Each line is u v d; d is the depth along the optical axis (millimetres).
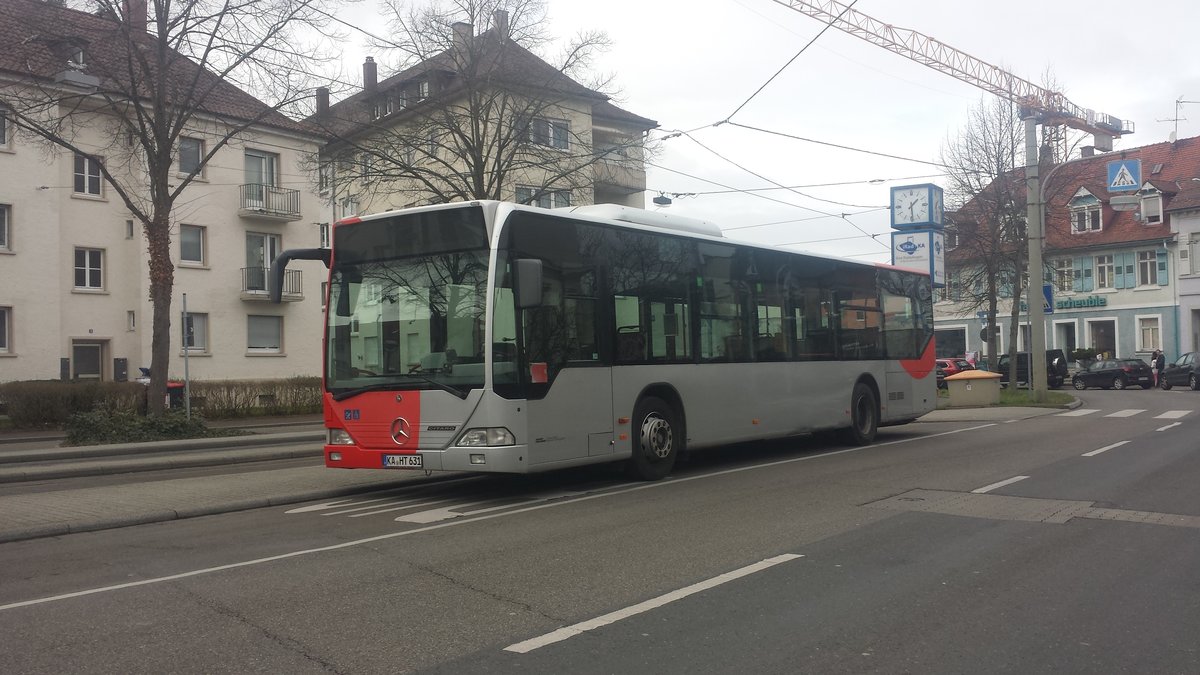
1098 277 50531
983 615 5551
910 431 19531
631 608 5758
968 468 12539
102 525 9477
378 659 4852
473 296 10133
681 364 12414
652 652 4918
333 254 11195
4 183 30344
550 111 26719
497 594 6176
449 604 5934
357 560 7371
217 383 28141
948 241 38156
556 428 10445
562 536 8211
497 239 10109
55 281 31359
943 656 4824
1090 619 5457
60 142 20016
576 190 25281
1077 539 7715
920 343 18359
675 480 12000
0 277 30203
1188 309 46938
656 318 12078
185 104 21281
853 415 16109
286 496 11109
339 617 5668
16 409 24234
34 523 9391
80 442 19234
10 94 20984
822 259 15578
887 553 7246
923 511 9133
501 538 8195
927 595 6012
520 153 24688
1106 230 50531
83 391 24750
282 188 36500
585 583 6438
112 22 20422
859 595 6020
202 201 34688
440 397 10156
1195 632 5199
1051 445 15484
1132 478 11305
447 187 27625
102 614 5855
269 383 29344
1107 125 38594
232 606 5988
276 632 5367
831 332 15672
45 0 19984
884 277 17391
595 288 11211
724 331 13250
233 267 35562
